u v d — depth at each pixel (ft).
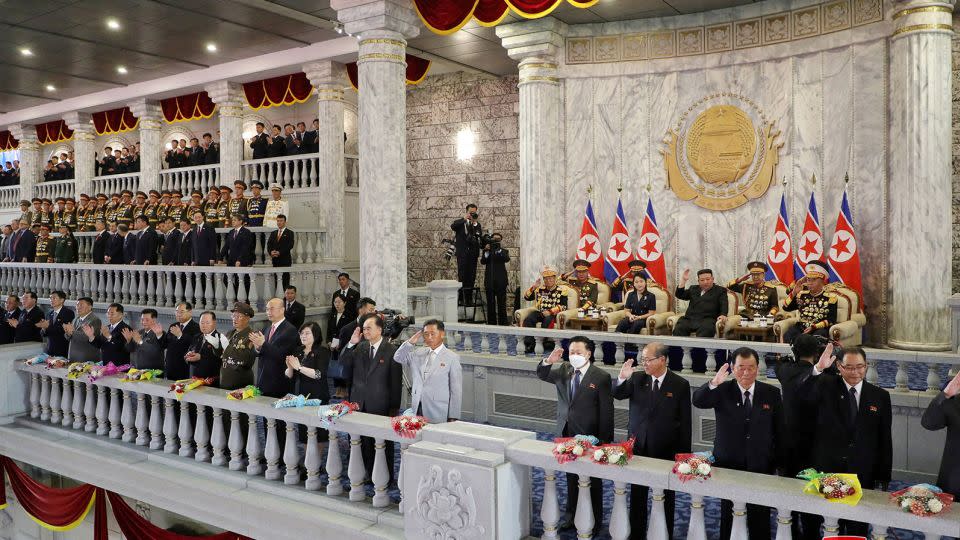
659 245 43.52
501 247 51.01
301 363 24.26
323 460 24.66
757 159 41.37
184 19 44.60
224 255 45.60
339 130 52.19
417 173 59.41
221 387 25.32
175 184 64.59
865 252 37.76
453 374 21.61
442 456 17.58
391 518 19.53
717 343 26.96
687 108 43.42
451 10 36.83
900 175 35.09
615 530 16.26
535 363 29.84
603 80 45.50
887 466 16.16
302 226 50.85
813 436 17.66
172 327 28.17
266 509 21.27
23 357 32.63
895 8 34.96
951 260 35.01
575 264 42.29
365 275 37.78
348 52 49.32
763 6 40.86
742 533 14.96
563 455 16.67
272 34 48.16
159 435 26.40
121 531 27.30
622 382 18.10
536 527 18.98
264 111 67.67
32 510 31.14
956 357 22.61
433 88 58.18
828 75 38.88
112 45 50.65
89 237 55.93
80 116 71.26
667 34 43.80
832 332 32.55
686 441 17.58
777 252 39.70
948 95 34.30
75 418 29.73
